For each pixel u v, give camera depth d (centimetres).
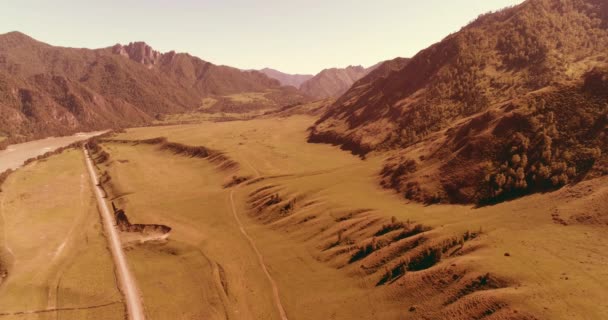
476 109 10281
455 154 7775
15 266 7206
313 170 11069
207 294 6038
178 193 10994
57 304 6025
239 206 9475
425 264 5297
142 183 12150
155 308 5838
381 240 6128
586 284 3841
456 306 4272
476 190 6694
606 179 5347
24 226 9019
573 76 9175
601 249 4334
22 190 11931
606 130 6097
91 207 10531
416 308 4641
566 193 5559
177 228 8500
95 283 6581
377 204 7519
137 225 8850
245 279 6275
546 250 4562
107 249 7881
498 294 4041
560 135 6544
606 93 6694
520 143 6831
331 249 6562
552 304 3684
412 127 11556
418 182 7744
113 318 5656
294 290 5809
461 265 4728
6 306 5978
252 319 5312
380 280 5425
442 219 6178
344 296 5384
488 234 5266
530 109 7306
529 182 6206
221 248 7425
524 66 10925
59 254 7738
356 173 9912
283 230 7725
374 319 4784
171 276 6712
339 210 7606
